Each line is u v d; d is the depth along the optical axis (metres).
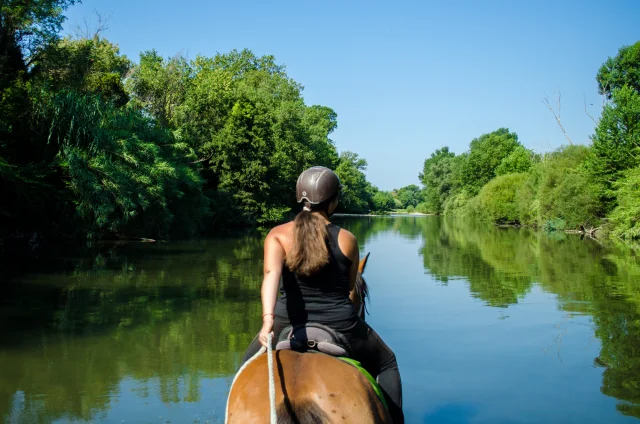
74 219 23.27
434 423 5.10
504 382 6.18
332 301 2.79
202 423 5.00
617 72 51.03
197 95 42.84
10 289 12.19
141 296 11.55
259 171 41.16
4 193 21.95
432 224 53.38
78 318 9.43
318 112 69.44
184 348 7.57
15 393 5.79
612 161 32.50
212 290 12.34
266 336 2.51
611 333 8.36
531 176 47.31
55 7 28.11
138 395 5.72
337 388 2.29
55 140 23.67
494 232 37.88
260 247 23.34
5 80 24.75
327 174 3.02
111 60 44.81
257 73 62.94
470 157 79.50
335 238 2.85
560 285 13.15
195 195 31.67
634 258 19.22
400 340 7.96
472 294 11.89
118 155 23.97
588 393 5.86
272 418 2.04
